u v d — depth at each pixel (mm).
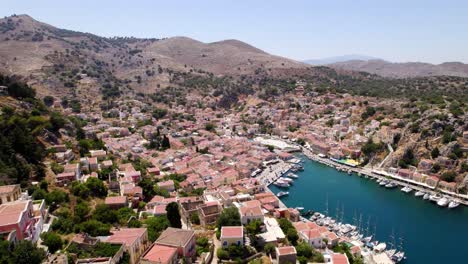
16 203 106812
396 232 178125
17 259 82938
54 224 113500
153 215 144750
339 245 147875
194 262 112062
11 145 153625
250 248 127500
